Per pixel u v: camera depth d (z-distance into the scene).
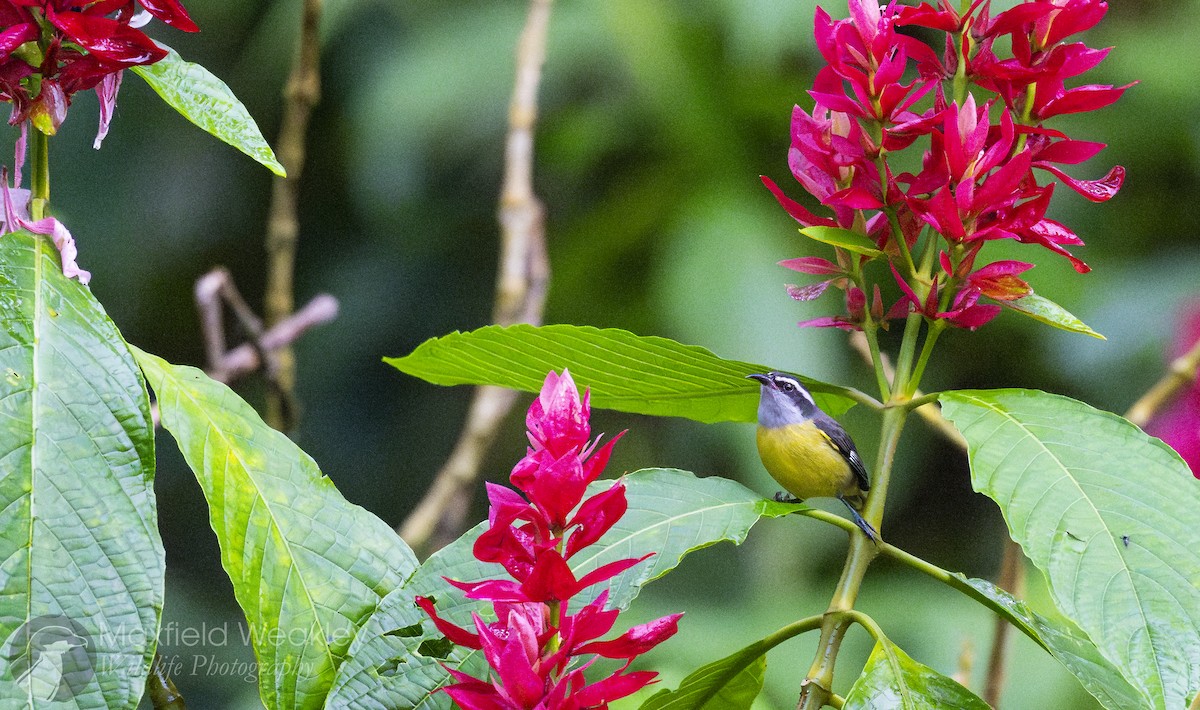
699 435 15.62
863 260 4.62
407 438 17.44
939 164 4.38
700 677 4.50
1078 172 14.88
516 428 16.75
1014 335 14.76
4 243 3.71
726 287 13.93
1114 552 3.64
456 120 15.38
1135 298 14.10
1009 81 4.43
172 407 3.94
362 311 17.11
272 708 3.70
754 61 14.65
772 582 13.93
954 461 15.91
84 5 3.83
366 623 3.76
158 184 16.88
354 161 15.93
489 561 3.19
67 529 3.35
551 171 16.06
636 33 14.73
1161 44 15.04
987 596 4.22
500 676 3.20
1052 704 10.89
